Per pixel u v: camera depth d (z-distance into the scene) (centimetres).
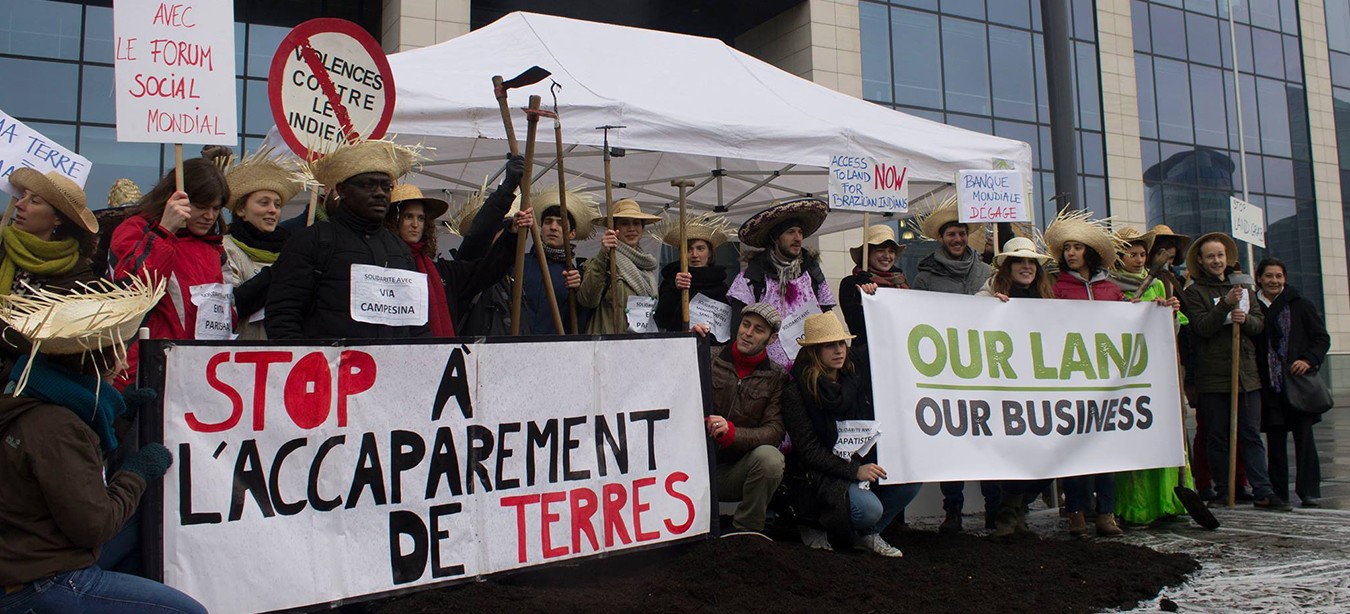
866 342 548
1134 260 726
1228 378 735
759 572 435
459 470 390
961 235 675
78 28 1460
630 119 591
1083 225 654
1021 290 613
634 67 683
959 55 1959
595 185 832
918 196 838
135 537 324
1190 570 513
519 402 409
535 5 1733
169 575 322
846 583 441
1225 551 570
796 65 1823
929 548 544
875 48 1875
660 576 429
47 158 437
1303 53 2498
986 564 502
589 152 673
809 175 824
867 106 771
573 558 417
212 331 405
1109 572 494
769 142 622
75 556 278
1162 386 643
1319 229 2461
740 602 404
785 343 591
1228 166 2331
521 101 570
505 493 402
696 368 471
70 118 1442
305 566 350
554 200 575
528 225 482
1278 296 752
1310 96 2497
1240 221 758
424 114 547
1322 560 542
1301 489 752
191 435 331
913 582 456
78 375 284
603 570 447
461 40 689
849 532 503
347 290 392
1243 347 737
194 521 329
